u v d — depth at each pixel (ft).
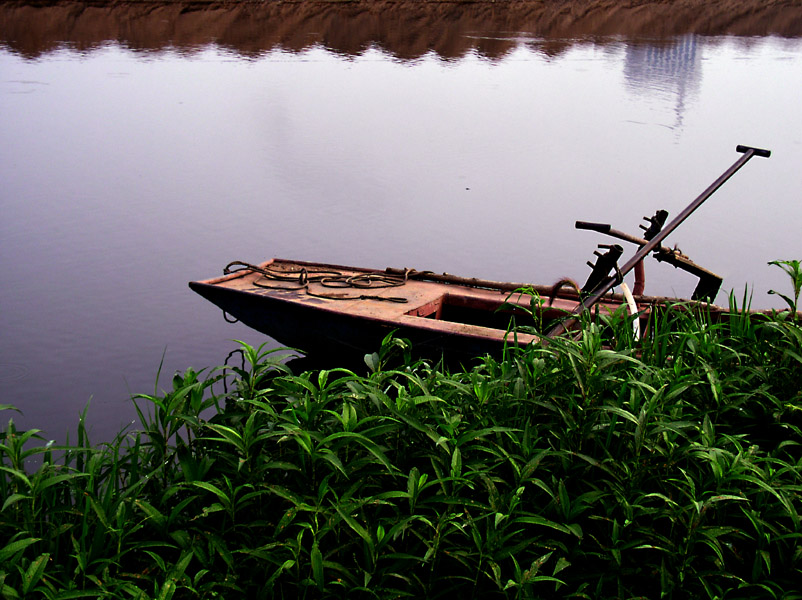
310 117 65.92
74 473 9.15
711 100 80.18
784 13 199.00
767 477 10.00
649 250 21.84
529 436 10.53
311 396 11.05
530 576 8.91
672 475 10.59
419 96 77.20
